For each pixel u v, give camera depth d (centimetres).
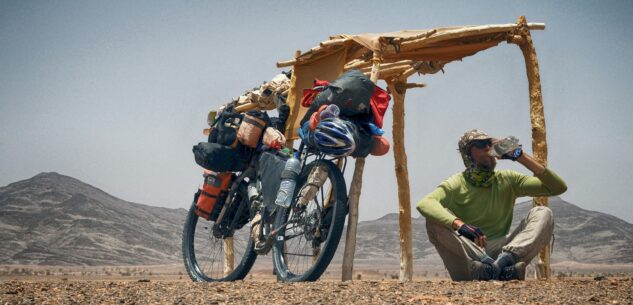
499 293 448
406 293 455
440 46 770
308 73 834
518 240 571
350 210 654
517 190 611
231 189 729
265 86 864
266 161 664
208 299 430
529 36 761
